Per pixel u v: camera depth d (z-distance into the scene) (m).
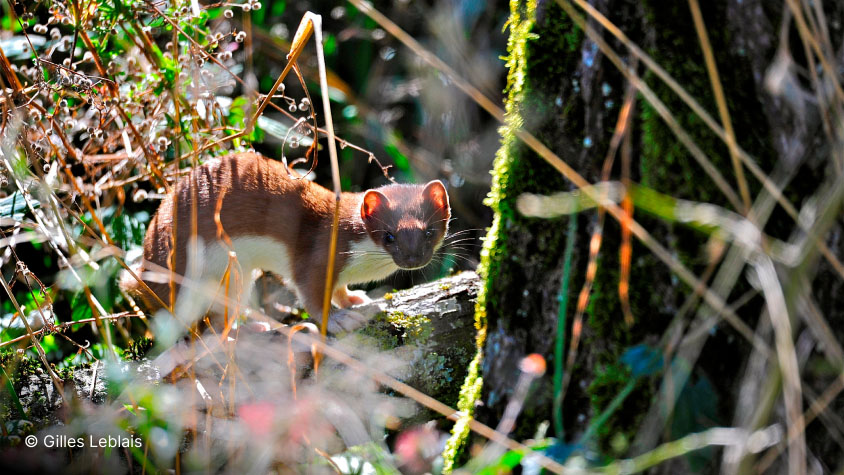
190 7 4.79
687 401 2.84
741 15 2.87
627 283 3.07
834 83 2.55
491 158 8.02
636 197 2.70
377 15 3.30
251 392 3.77
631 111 3.03
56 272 5.94
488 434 2.93
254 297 5.86
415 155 8.05
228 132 5.34
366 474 3.67
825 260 2.83
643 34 3.01
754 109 2.91
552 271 3.34
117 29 5.08
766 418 2.42
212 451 3.91
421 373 4.46
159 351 4.46
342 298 5.58
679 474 2.88
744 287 2.90
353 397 4.26
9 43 5.28
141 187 6.03
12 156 4.12
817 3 2.56
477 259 7.25
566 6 2.88
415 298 4.73
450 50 8.16
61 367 4.52
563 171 2.91
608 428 3.07
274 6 8.15
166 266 4.86
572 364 3.19
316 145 4.54
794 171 2.80
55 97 4.96
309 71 8.00
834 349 2.48
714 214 2.56
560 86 3.25
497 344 3.56
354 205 5.54
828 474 2.84
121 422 3.69
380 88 8.45
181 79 5.04
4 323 5.12
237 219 5.03
